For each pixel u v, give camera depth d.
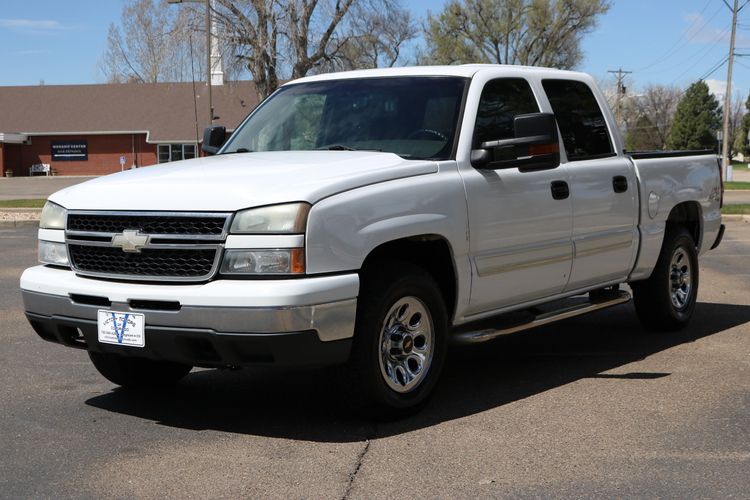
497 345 7.33
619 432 4.87
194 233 4.64
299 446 4.69
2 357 6.91
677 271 7.67
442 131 5.58
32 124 65.56
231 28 36.69
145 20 67.06
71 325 5.00
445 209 5.22
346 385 4.86
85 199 5.07
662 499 3.92
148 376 5.80
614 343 7.31
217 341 4.52
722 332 7.68
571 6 56.84
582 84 6.84
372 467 4.35
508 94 6.07
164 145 65.38
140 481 4.19
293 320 4.44
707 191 7.93
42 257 5.30
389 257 5.28
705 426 4.96
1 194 39.66
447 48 58.81
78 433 4.96
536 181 5.89
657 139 117.06
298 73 38.00
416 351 5.18
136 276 4.77
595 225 6.45
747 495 3.96
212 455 4.56
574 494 3.98
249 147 6.18
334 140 5.84
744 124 122.81
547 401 5.53
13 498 3.99
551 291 6.21
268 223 4.52
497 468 4.32
